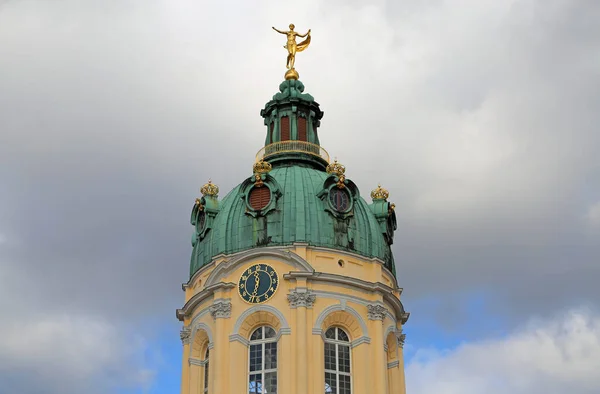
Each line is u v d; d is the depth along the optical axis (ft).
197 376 259.19
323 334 251.19
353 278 257.55
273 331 252.42
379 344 254.88
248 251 256.93
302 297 250.37
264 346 251.60
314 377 244.83
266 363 249.55
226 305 254.47
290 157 282.77
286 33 311.47
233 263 257.14
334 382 249.34
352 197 270.05
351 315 254.88
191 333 264.31
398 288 277.44
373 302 258.98
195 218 280.10
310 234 260.01
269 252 255.91
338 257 259.39
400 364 268.62
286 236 259.60
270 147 287.69
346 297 255.91
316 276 253.44
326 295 254.06
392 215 280.92
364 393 248.52
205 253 268.41
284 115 294.66
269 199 264.93
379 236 271.69
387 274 269.64
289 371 243.81
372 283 260.01
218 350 250.16
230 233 264.72
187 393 260.01
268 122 297.53
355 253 262.26
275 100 296.51
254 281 255.29
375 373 252.01
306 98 297.53
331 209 264.31
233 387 246.27
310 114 295.89
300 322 247.70
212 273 258.57
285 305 251.39
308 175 273.54
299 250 256.52
